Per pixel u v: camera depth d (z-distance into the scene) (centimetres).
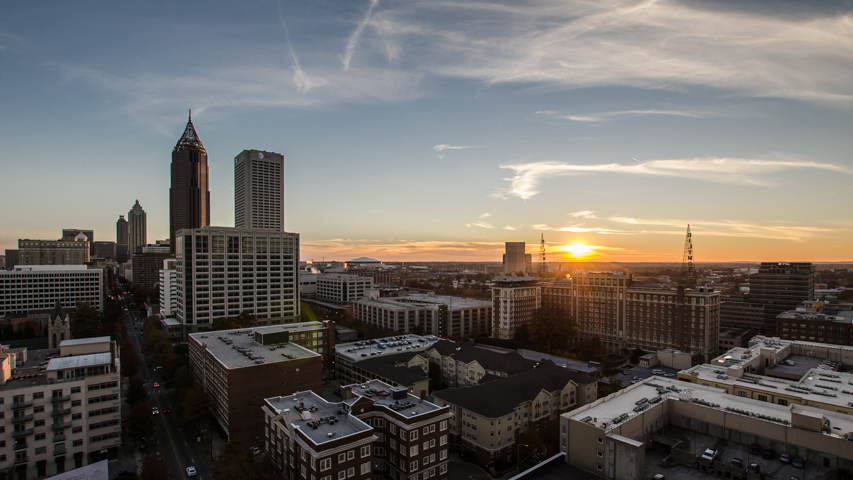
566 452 7775
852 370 13712
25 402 10200
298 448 7900
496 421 11156
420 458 8638
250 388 11850
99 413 11031
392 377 14125
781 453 7344
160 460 9362
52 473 10438
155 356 19412
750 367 13038
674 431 8506
